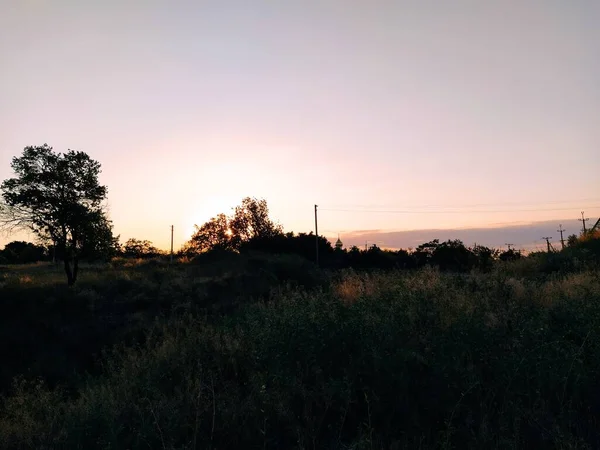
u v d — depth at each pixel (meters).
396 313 6.10
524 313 5.93
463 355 4.91
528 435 4.17
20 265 42.97
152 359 7.56
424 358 4.99
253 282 22.58
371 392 4.55
